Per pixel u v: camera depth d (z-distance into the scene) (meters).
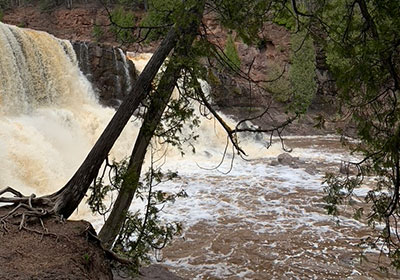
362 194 10.98
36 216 4.38
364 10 3.57
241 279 6.59
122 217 5.06
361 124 3.62
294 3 4.05
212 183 12.73
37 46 16.12
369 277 6.60
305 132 24.75
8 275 3.23
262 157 17.67
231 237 8.41
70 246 3.95
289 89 15.47
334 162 16.39
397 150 3.28
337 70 3.50
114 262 4.80
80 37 32.25
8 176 10.81
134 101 4.80
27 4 35.03
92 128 16.28
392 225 8.74
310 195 11.50
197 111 19.59
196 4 4.05
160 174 5.62
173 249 7.75
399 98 3.46
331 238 8.30
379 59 3.14
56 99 16.72
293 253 7.60
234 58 25.30
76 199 4.71
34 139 12.54
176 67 4.64
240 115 22.86
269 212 10.05
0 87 13.92
